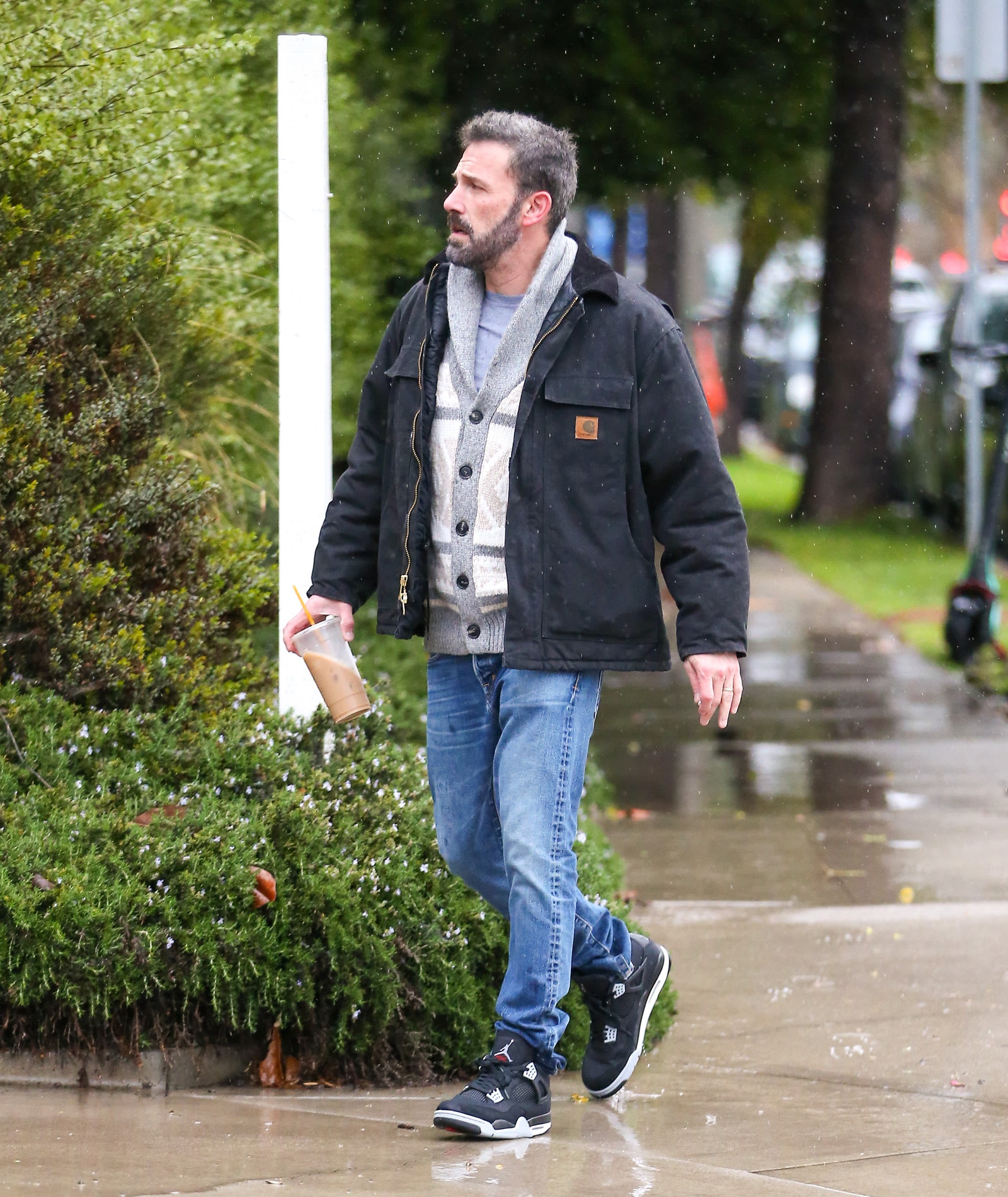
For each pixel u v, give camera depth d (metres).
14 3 20.53
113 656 17.89
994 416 58.47
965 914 22.97
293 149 18.05
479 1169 12.34
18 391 18.36
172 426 21.77
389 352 14.40
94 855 15.33
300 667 18.34
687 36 61.34
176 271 22.20
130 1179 11.74
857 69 71.12
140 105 21.22
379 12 44.25
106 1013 14.39
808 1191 11.99
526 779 13.60
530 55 57.19
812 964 20.73
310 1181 11.86
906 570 60.84
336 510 14.66
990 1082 16.09
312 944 15.33
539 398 13.54
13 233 19.42
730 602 13.59
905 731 36.06
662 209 100.12
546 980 13.68
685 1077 16.25
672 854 26.53
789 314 114.94
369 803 17.20
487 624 13.74
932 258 149.25
